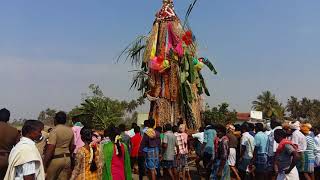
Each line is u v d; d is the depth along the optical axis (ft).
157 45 57.72
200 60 61.72
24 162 16.96
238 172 39.96
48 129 32.17
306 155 36.06
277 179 27.09
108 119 96.12
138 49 58.49
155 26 57.82
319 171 40.55
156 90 56.70
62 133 26.45
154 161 37.83
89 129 23.63
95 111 97.96
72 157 27.27
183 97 56.54
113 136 25.11
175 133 41.47
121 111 107.76
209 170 41.27
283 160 26.50
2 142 22.89
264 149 36.55
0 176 23.08
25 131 17.83
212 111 96.89
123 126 42.42
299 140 34.68
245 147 37.86
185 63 56.03
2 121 23.49
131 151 42.04
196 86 59.82
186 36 56.34
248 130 39.37
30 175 16.93
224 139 36.73
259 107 250.78
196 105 59.11
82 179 22.93
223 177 36.29
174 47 56.70
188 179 42.39
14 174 17.15
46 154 25.75
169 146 39.55
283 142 26.71
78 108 99.86
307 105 289.74
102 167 24.17
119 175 24.73
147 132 38.06
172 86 56.34
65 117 27.14
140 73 58.39
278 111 246.88
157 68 55.16
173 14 58.03
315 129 42.24
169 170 39.91
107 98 106.22
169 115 55.98
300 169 36.01
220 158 36.65
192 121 57.88
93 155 23.35
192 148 52.80
